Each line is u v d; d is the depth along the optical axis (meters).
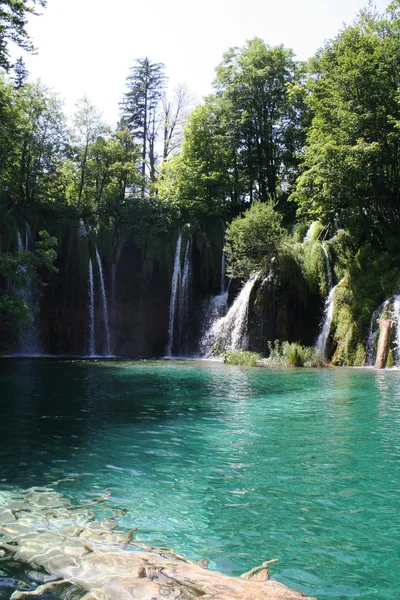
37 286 31.72
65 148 36.31
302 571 3.81
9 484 5.72
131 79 55.22
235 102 38.97
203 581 3.51
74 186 40.59
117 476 6.09
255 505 5.15
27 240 30.89
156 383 15.48
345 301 25.08
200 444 7.71
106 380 16.23
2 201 30.94
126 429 8.70
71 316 32.50
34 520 4.65
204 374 18.50
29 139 33.28
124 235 34.59
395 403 11.64
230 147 40.06
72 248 32.69
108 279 33.66
